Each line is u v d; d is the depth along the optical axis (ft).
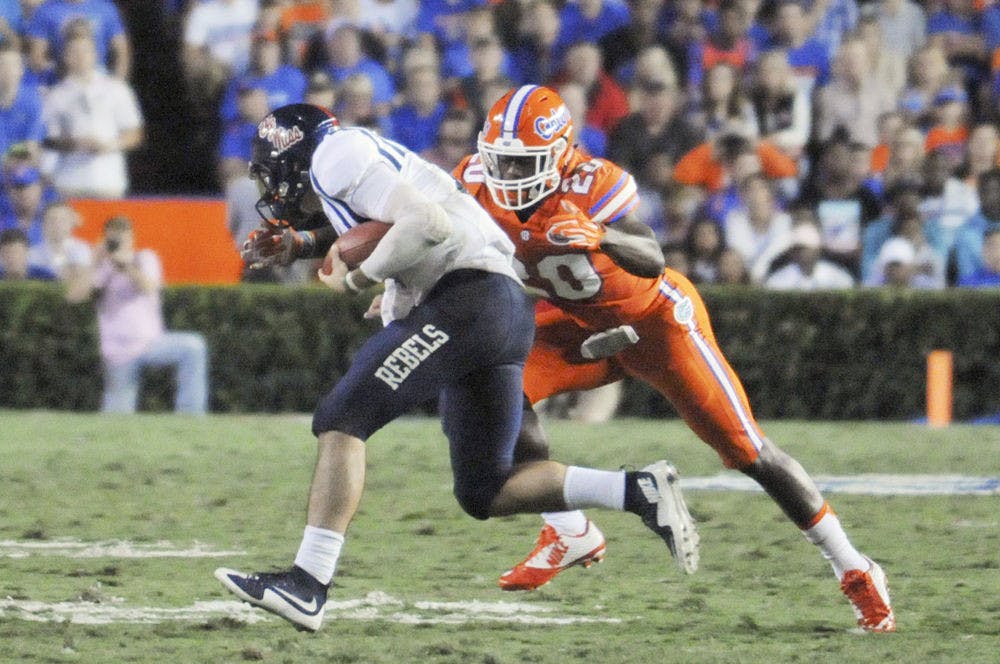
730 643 49.06
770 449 54.29
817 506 53.06
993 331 118.42
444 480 83.35
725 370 54.95
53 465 86.79
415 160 49.88
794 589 57.72
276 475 84.23
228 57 147.54
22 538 66.08
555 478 50.42
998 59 146.92
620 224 53.31
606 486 50.06
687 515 49.85
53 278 123.54
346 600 54.95
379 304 52.34
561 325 56.39
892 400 119.44
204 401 117.60
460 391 49.96
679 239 124.77
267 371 119.24
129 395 116.98
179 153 148.25
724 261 122.72
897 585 58.39
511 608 54.13
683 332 54.70
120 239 115.34
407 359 48.44
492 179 53.21
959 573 60.64
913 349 119.03
